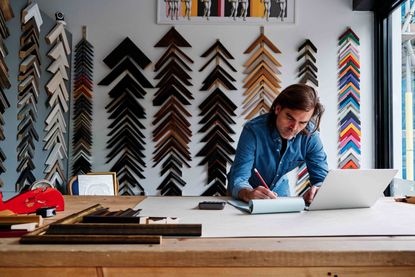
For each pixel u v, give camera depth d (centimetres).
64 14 274
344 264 59
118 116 272
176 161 273
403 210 105
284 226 79
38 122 227
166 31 274
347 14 274
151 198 137
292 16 273
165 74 272
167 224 71
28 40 209
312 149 162
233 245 62
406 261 59
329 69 273
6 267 58
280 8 273
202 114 272
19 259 58
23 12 203
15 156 199
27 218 76
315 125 156
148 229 68
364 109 273
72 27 274
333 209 107
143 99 273
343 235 70
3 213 84
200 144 272
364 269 60
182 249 59
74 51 272
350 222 85
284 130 144
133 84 272
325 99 274
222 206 108
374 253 59
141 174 273
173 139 272
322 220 88
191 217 92
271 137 153
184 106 272
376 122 271
